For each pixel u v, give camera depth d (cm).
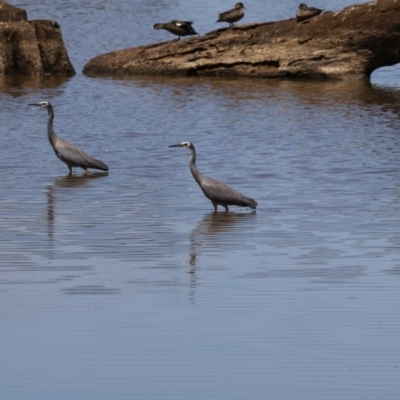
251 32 3984
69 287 1489
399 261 1612
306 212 1961
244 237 1777
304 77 3922
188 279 1527
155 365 1207
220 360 1220
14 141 2730
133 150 2641
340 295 1444
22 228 1838
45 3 6306
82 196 2114
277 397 1128
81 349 1252
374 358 1221
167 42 4056
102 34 5122
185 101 3400
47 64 4034
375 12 3800
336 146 2644
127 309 1391
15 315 1367
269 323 1334
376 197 2081
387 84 3816
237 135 2820
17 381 1166
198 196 2120
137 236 1784
